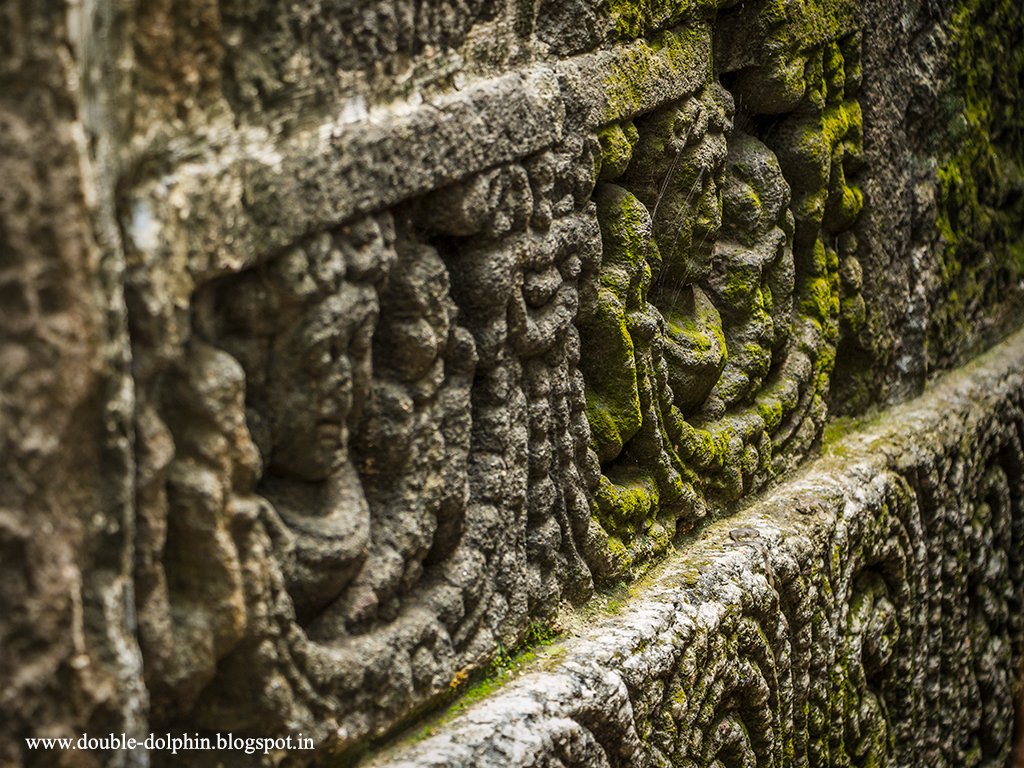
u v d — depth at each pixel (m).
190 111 1.71
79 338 1.62
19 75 1.59
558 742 1.99
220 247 1.72
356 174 1.82
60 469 1.63
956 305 3.11
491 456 2.02
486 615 2.02
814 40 2.52
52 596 1.62
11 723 1.61
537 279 2.05
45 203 1.60
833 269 2.67
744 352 2.45
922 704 2.88
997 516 3.21
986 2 3.13
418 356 1.90
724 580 2.30
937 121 2.94
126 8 1.66
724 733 2.30
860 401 2.82
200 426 1.73
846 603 2.58
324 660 1.83
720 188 2.38
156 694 1.73
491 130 1.96
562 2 2.09
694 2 2.29
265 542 1.77
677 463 2.33
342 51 1.81
